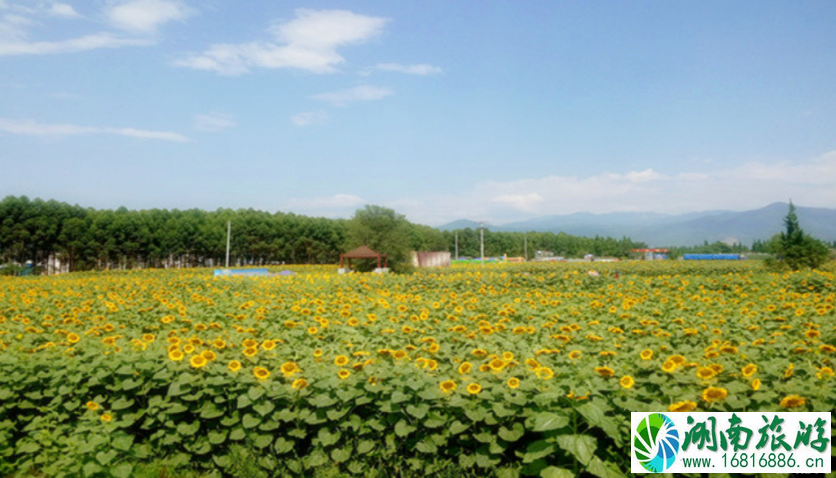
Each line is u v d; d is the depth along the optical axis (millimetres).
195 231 81812
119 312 10906
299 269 61844
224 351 6312
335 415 4656
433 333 7734
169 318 9250
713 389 4066
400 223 52688
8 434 5383
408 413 4469
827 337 6996
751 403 4184
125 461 4754
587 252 152375
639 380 4785
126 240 73125
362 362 5262
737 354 5816
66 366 5898
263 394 4969
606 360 5703
